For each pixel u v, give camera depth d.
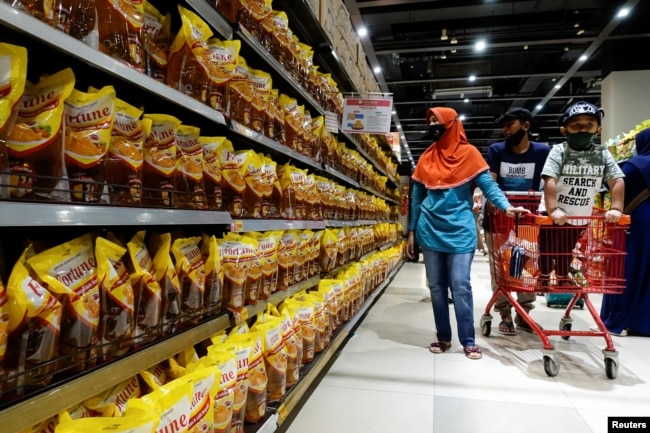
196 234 1.55
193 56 1.32
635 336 3.30
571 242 2.65
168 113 1.49
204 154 1.50
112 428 0.82
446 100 11.28
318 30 2.87
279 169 2.19
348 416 1.93
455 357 2.76
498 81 10.71
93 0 0.96
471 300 2.79
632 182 3.38
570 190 2.70
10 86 0.76
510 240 2.64
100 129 0.97
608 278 2.46
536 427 1.83
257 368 1.49
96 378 0.86
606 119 7.81
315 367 2.10
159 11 1.41
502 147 3.54
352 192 3.74
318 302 2.30
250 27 1.81
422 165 2.99
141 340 1.06
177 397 0.99
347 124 3.29
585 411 1.98
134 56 1.06
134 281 1.06
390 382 2.33
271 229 1.83
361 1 6.59
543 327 3.53
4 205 0.69
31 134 0.82
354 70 4.04
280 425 1.76
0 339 0.71
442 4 6.94
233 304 1.50
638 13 6.93
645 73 7.54
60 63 1.05
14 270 0.79
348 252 3.31
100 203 0.95
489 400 2.10
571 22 7.26
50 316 0.81
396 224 7.98
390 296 5.04
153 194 1.18
